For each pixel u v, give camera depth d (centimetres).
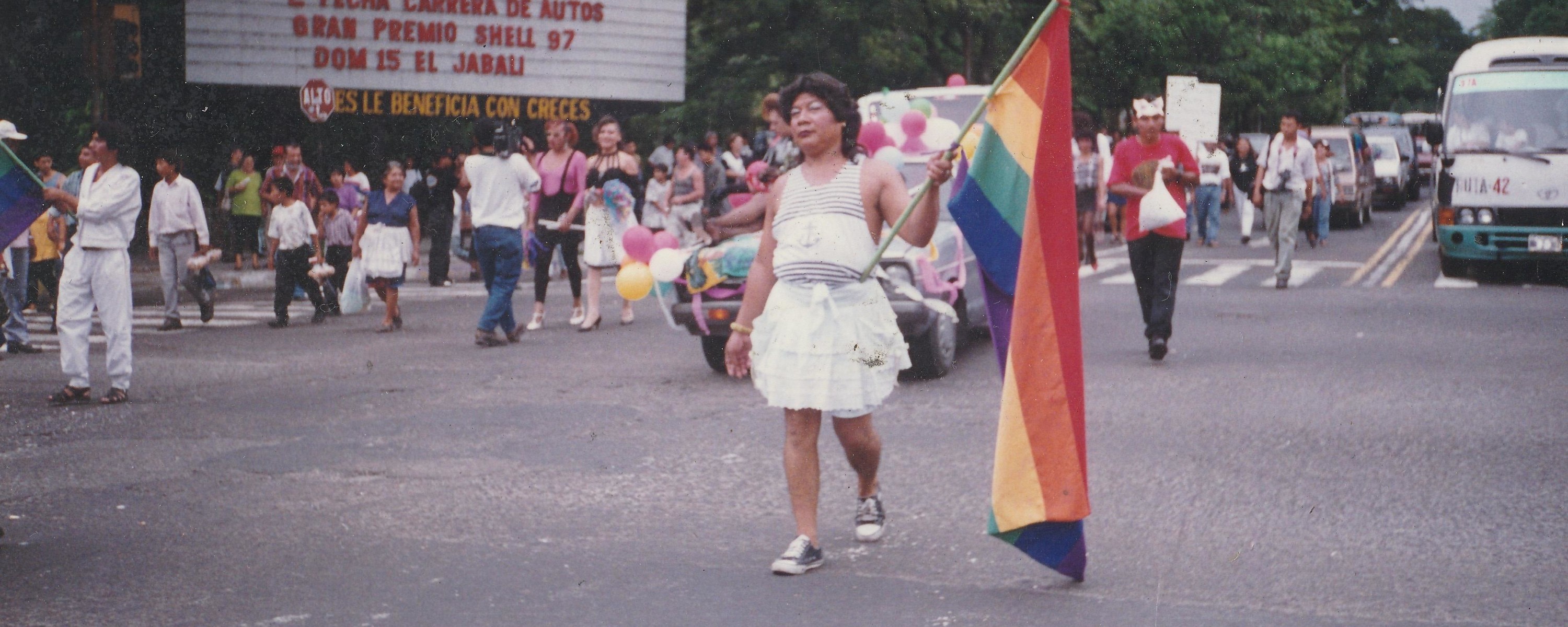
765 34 2769
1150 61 3384
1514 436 759
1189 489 650
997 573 527
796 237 529
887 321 538
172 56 2552
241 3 2497
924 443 766
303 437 812
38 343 1347
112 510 643
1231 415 830
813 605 491
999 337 518
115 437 823
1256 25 3888
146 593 516
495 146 1206
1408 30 6116
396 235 1382
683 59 2847
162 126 2517
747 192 1010
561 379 1023
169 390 1003
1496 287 1622
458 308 1630
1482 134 1730
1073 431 501
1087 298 1539
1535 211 1678
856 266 529
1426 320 1291
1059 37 502
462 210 2119
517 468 717
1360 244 2406
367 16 2575
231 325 1483
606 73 2781
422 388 989
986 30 2825
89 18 2134
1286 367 1013
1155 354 1042
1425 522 586
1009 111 509
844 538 580
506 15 2675
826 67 2705
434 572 538
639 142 3039
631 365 1094
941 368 988
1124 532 579
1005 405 507
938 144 834
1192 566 530
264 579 531
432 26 2619
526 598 504
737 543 575
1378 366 1012
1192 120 2188
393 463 734
